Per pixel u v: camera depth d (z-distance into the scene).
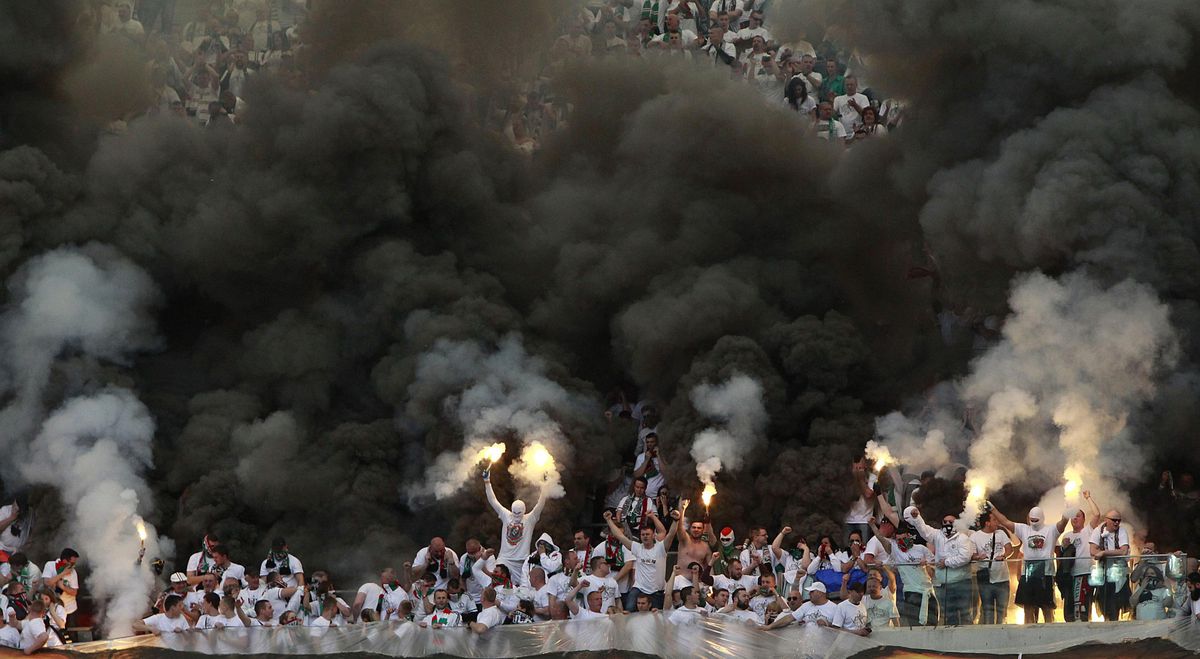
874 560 104.12
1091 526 107.94
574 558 101.88
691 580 102.19
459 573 107.31
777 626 97.38
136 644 97.00
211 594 100.00
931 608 100.12
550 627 97.56
